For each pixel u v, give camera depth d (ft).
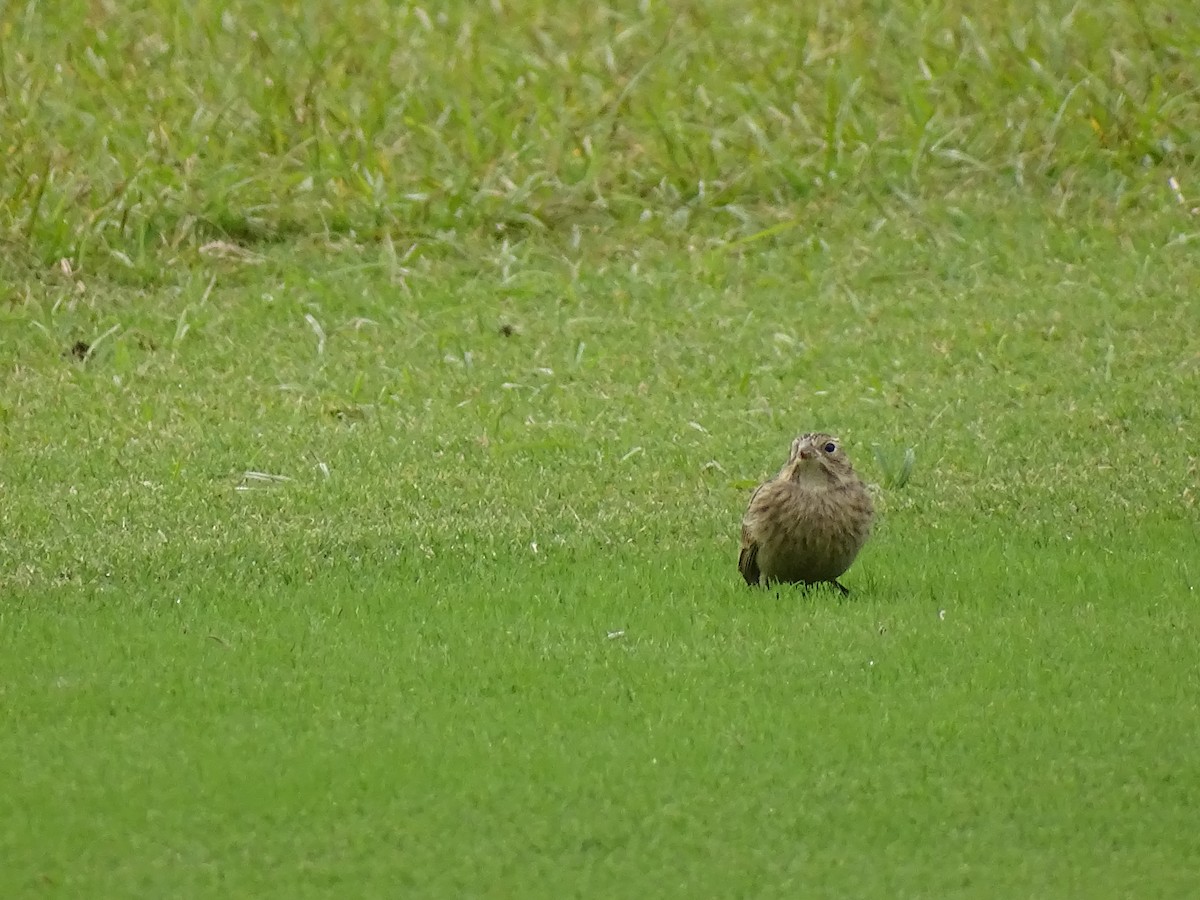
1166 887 61.41
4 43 158.30
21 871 62.23
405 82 154.81
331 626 85.15
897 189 144.77
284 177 142.72
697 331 127.34
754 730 73.15
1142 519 100.22
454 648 82.28
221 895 60.90
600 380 120.88
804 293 132.87
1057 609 87.25
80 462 107.14
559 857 63.52
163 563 93.20
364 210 141.18
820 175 146.10
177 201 139.95
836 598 89.04
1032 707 75.25
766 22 163.84
